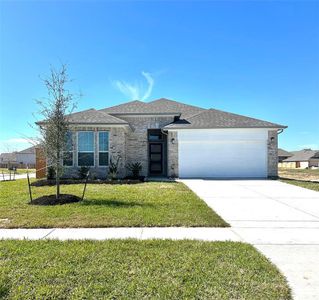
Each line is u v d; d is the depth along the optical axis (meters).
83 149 16.75
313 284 3.58
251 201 9.85
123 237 5.58
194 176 18.48
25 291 3.36
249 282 3.59
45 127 9.92
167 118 19.58
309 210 8.38
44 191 11.60
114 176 16.14
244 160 18.52
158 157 20.20
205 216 7.23
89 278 3.67
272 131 18.55
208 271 3.91
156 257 4.40
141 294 3.29
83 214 7.36
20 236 5.68
